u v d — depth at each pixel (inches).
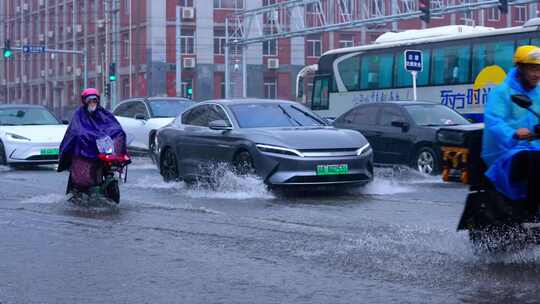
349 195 615.8
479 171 344.2
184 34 2662.4
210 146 647.8
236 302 295.1
